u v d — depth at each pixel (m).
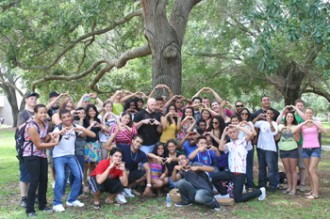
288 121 7.51
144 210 6.23
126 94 8.85
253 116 8.16
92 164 7.43
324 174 9.92
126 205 6.57
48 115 6.67
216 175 6.95
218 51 18.97
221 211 6.24
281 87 17.81
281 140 7.62
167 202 6.46
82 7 10.63
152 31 9.42
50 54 14.33
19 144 5.87
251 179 7.71
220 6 16.30
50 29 11.38
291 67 16.89
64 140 6.22
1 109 54.34
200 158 7.01
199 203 6.30
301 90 19.92
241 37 17.30
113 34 20.27
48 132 6.19
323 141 22.12
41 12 11.72
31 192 5.80
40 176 6.00
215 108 8.09
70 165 6.33
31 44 12.29
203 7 17.33
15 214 5.92
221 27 17.56
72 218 5.75
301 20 5.45
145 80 20.56
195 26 18.36
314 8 5.30
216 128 7.48
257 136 7.82
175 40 9.49
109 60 12.44
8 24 11.11
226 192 6.95
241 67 18.09
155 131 7.48
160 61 9.38
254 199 7.05
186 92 19.20
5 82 32.81
